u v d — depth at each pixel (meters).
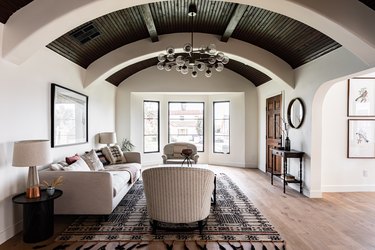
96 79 5.18
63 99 4.20
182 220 2.99
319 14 2.90
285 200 4.48
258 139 7.78
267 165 6.96
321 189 5.03
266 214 3.77
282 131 5.98
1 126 2.79
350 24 2.91
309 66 4.77
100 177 3.30
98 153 5.29
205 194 3.00
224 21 4.61
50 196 2.93
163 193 2.94
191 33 5.26
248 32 4.88
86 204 3.32
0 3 2.57
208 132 8.70
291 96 5.52
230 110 8.23
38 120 3.50
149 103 8.43
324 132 5.14
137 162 5.79
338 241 2.91
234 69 7.59
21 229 3.13
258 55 5.32
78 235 3.02
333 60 4.02
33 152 2.77
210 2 3.96
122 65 5.31
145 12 3.93
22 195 2.97
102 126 6.33
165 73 7.65
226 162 8.33
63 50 4.09
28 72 3.27
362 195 4.85
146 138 8.35
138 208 3.99
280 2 2.87
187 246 2.77
